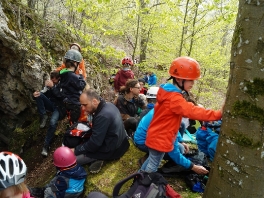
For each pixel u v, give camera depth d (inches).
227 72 316.2
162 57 290.8
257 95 61.9
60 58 254.5
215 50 276.5
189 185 117.8
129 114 172.7
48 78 221.1
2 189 61.2
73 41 289.1
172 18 263.9
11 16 221.1
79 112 163.9
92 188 124.3
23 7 252.4
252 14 60.2
